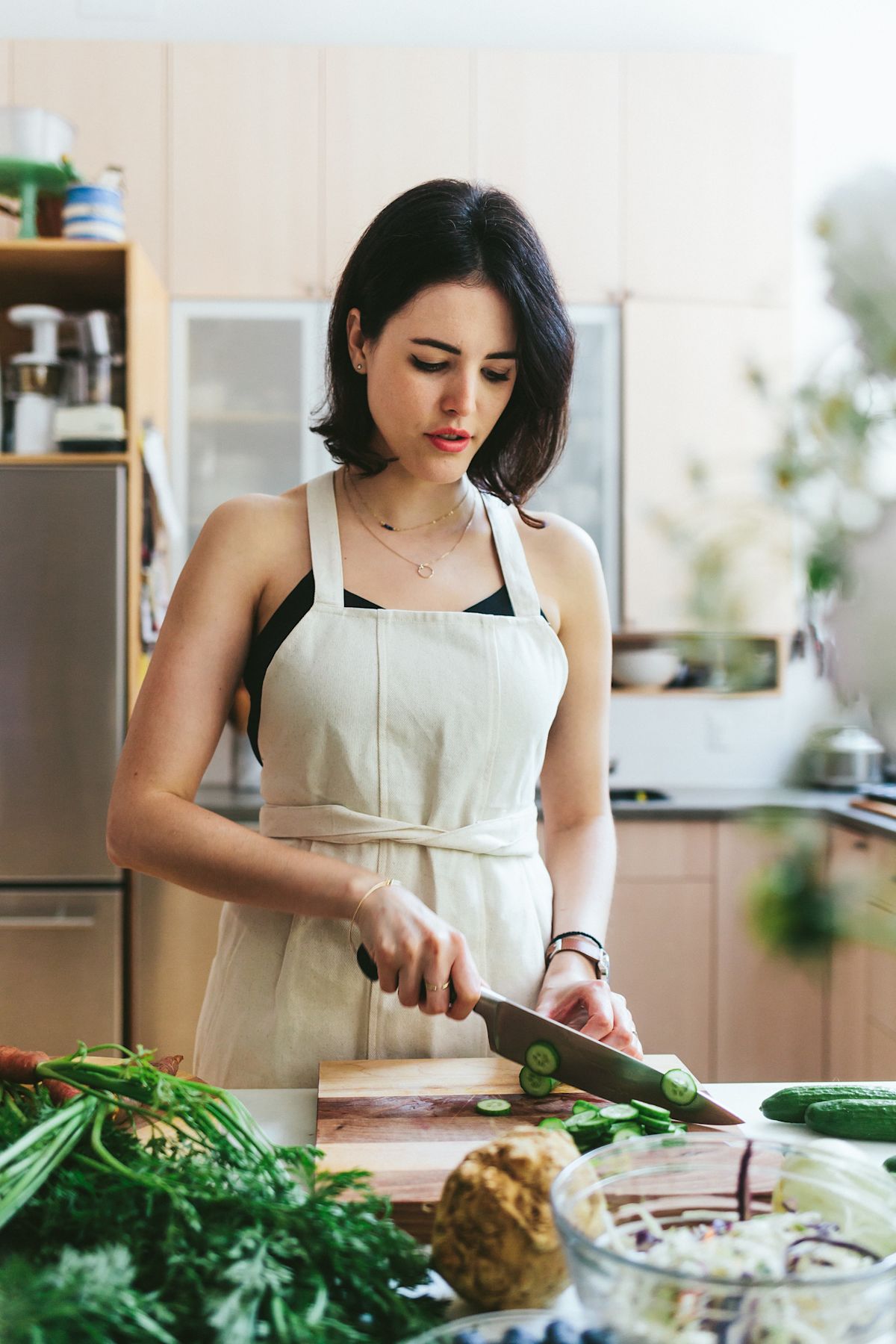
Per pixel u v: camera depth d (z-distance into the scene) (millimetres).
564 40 3322
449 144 3119
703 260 3154
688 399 3139
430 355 1050
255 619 1174
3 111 2662
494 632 1169
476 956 1128
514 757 1173
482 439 1125
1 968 2611
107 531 2645
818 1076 2850
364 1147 829
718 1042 2865
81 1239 596
